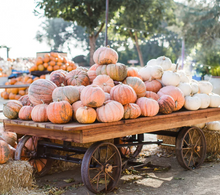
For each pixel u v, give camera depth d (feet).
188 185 12.16
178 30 88.89
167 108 12.82
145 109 12.09
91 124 10.20
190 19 85.87
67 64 37.91
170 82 14.71
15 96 39.47
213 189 11.67
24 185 10.71
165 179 12.98
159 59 16.83
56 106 10.54
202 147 15.03
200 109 15.08
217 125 17.12
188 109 14.67
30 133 11.72
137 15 81.82
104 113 10.57
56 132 10.71
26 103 13.43
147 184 12.30
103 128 10.53
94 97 10.55
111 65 13.91
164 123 12.95
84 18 71.56
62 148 12.29
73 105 11.49
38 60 37.40
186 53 87.71
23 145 12.39
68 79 13.99
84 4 71.56
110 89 13.15
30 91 12.30
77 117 10.56
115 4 73.46
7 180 10.12
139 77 15.19
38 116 11.19
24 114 11.67
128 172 13.73
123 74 13.83
